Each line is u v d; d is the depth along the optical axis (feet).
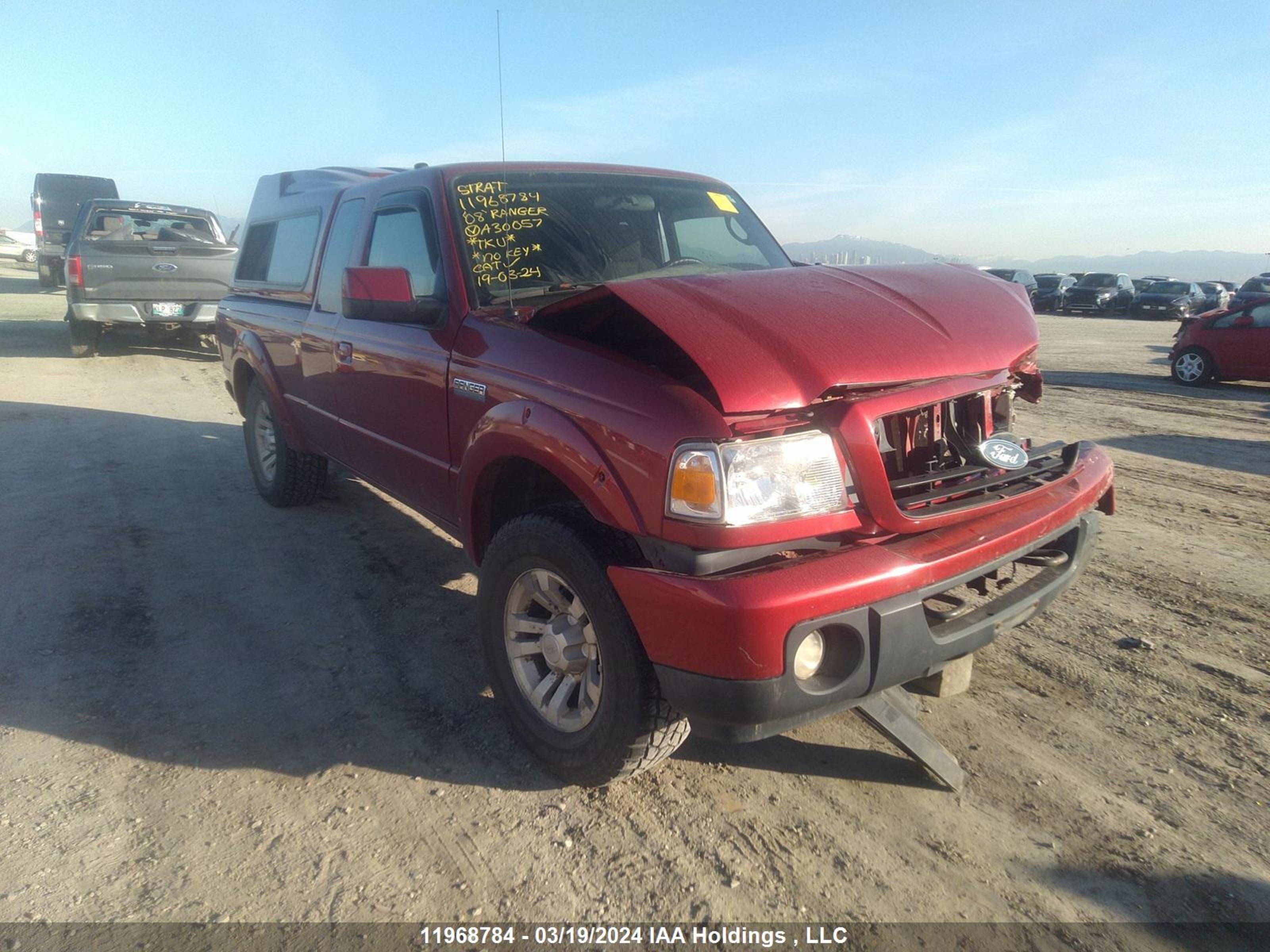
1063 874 7.89
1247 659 11.92
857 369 8.07
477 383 10.19
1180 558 15.93
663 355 9.11
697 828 8.57
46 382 33.27
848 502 7.87
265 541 16.52
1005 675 11.49
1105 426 29.50
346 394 13.91
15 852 8.07
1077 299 107.55
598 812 8.80
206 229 43.34
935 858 8.12
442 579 14.92
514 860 8.11
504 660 9.75
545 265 11.69
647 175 13.82
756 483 7.43
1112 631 12.79
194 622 13.01
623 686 8.12
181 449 23.76
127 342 46.14
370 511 18.52
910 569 7.55
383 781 9.28
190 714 10.50
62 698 10.77
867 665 7.53
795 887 7.77
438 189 11.85
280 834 8.41
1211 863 8.01
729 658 7.08
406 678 11.51
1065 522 9.16
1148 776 9.30
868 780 9.35
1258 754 9.68
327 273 14.94
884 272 10.54
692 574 7.48
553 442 8.70
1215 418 31.53
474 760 9.70
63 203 77.20
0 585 14.08
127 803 8.82
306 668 11.70
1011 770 9.43
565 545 8.43
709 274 11.97
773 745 10.03
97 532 16.72
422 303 11.12
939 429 8.77
